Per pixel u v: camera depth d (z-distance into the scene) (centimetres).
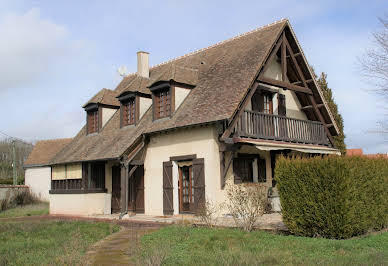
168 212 1683
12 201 2955
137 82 2089
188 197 1662
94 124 2352
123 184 1742
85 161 1970
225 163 1555
